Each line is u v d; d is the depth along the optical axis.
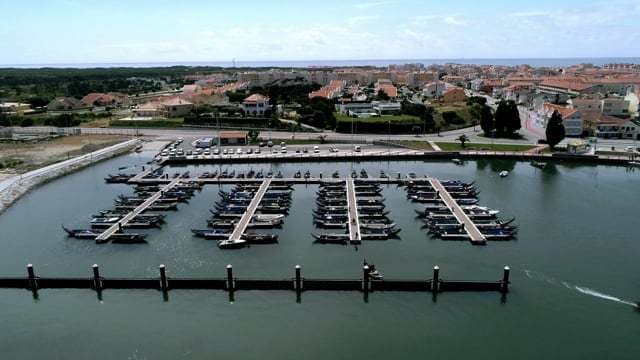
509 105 185.12
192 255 83.50
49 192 122.00
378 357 57.75
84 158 152.75
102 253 84.75
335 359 57.47
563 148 162.38
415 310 67.25
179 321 65.44
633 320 64.19
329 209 102.88
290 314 66.81
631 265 79.00
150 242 89.06
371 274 72.94
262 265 79.50
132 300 70.69
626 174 136.62
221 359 57.66
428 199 110.69
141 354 58.69
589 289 71.69
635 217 101.12
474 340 60.75
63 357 58.31
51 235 93.06
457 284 71.12
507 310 66.81
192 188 121.56
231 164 152.25
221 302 69.88
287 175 135.50
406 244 87.38
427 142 174.88
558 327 63.00
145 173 137.12
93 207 109.94
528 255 82.75
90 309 68.50
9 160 148.62
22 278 73.88
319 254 83.44
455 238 89.06
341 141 176.88
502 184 126.88
